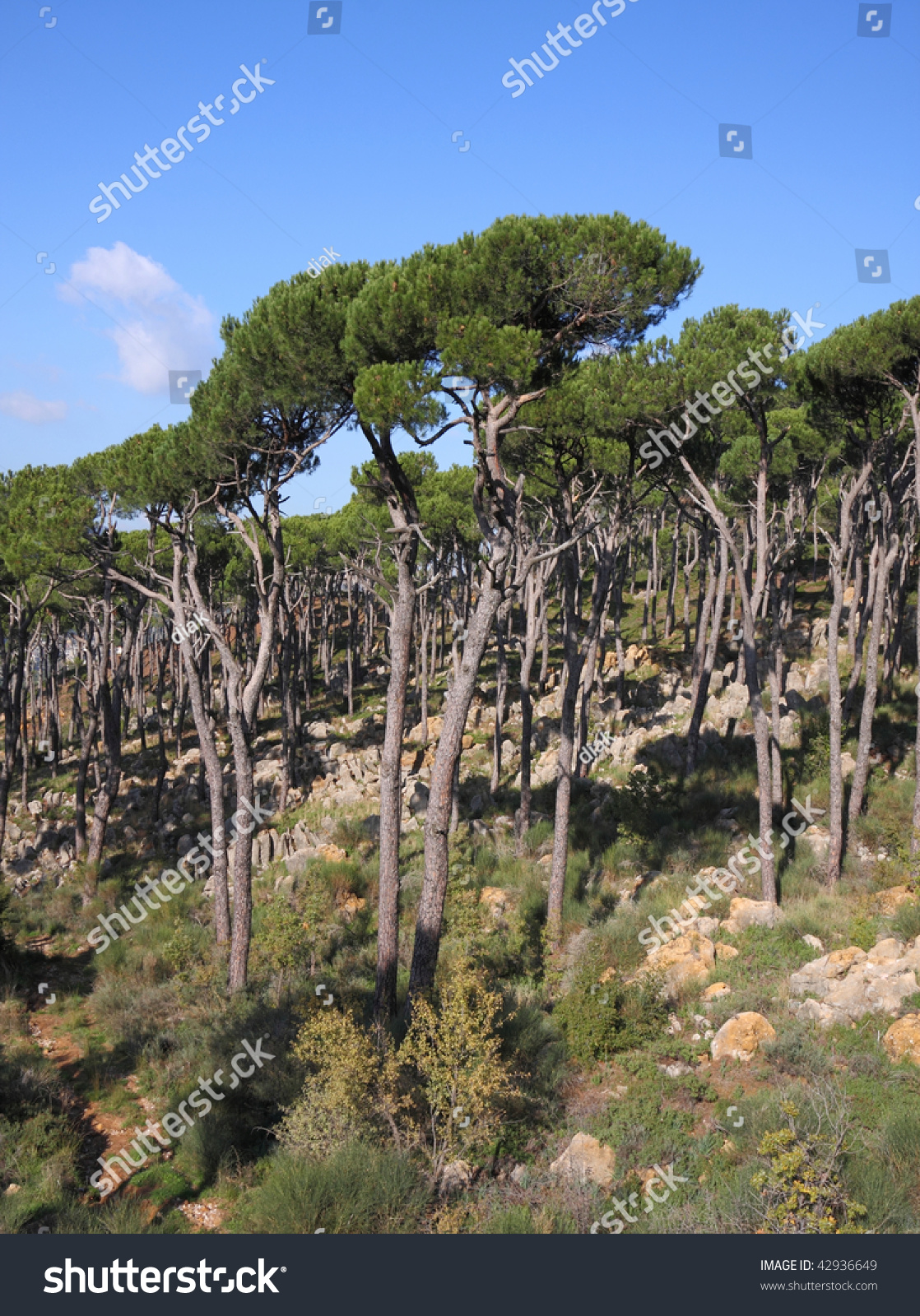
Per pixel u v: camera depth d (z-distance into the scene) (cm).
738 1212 771
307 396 1322
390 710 1336
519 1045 1098
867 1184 764
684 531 4322
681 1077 1037
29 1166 957
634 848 1973
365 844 2394
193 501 1719
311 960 1558
